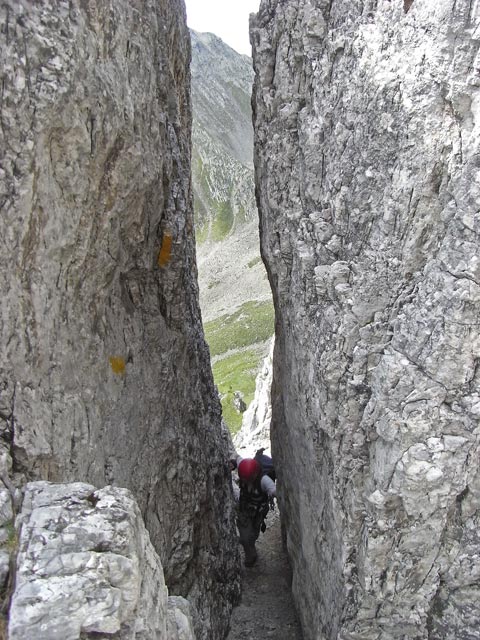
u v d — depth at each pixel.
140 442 10.48
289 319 11.18
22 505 6.26
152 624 5.76
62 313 8.16
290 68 10.17
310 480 11.06
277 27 10.28
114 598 5.27
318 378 9.27
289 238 10.54
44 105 7.03
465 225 7.48
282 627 13.54
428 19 7.79
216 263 164.62
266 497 15.90
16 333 7.23
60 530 5.83
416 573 8.21
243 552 16.66
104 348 9.45
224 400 68.31
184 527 12.00
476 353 7.57
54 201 7.60
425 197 8.00
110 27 8.37
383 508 8.03
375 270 8.55
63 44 7.23
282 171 10.53
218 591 13.42
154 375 11.28
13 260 7.09
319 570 10.67
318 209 9.77
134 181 9.35
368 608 8.45
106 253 9.23
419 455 7.76
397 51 8.19
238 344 96.38
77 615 5.12
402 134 8.15
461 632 8.13
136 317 10.79
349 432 8.77
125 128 8.83
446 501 7.85
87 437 8.60
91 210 8.45
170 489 11.60
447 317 7.55
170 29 12.32
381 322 8.52
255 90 11.59
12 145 6.88
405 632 8.44
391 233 8.41
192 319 14.41
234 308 120.62
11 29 6.75
